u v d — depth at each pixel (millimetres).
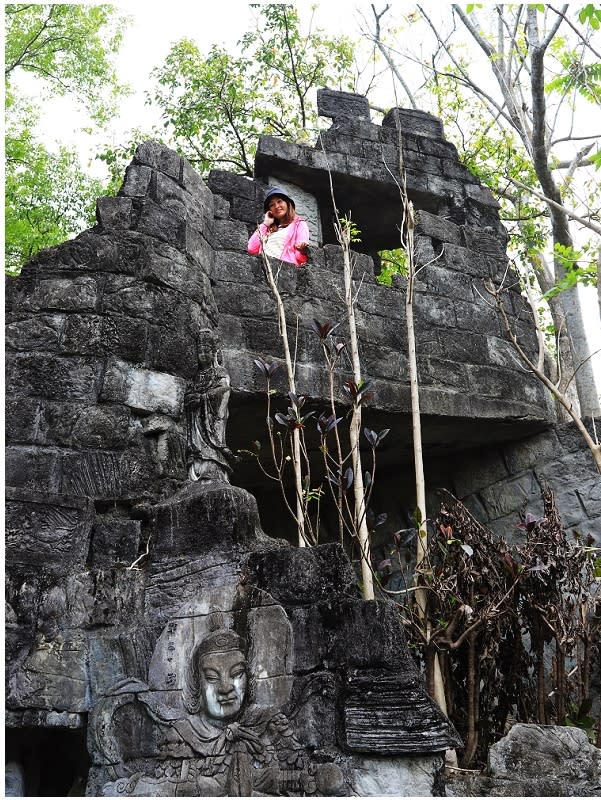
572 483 8109
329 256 7883
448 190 9211
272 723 4375
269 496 9070
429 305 8242
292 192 8898
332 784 4195
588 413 9188
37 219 10906
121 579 4855
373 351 7715
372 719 4289
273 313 7312
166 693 4539
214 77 11766
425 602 5762
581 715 6043
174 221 6484
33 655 4652
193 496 5039
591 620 6262
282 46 11969
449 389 7988
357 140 8992
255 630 4590
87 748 4527
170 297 6070
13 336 5586
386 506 8727
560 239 9016
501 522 8367
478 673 5742
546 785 4891
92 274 5859
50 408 5449
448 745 4230
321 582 4645
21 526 4996
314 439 7781
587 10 6785
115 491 5379
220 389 5770
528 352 8750
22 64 11148
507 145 11164
